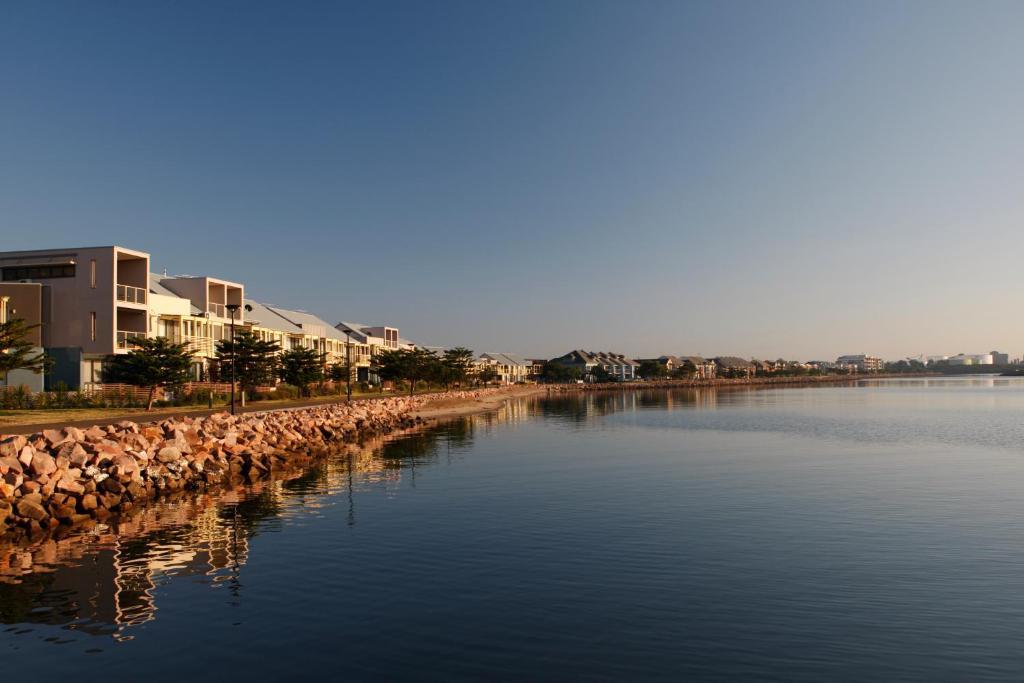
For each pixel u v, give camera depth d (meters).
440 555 17.59
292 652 11.70
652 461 36.66
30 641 12.28
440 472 32.66
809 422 66.94
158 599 14.41
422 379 114.62
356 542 19.00
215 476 30.20
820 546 18.44
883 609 13.74
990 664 11.27
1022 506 23.78
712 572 16.14
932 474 31.38
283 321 90.62
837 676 10.84
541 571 16.22
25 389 47.28
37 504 21.62
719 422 67.88
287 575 15.94
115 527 21.39
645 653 11.66
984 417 71.69
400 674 10.88
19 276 55.69
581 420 71.88
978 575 15.91
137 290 57.81
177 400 56.50
